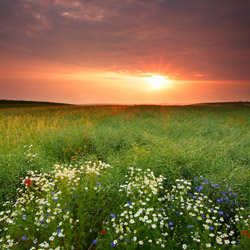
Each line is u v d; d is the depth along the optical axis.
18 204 3.40
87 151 6.25
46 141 6.70
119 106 22.77
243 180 3.97
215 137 8.07
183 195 3.59
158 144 6.08
